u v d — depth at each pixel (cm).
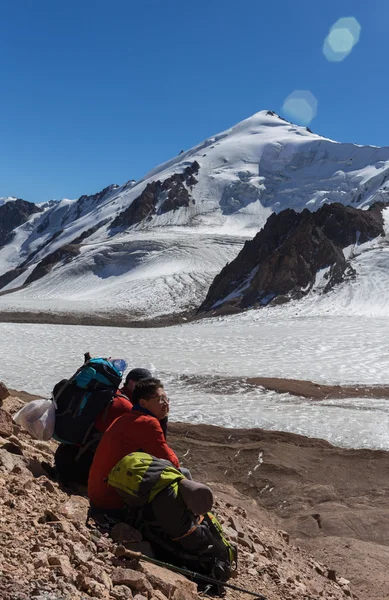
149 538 389
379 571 611
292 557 577
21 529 334
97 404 507
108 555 349
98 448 431
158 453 420
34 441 612
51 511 377
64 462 512
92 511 421
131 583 318
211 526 401
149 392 441
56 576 288
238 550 484
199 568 389
